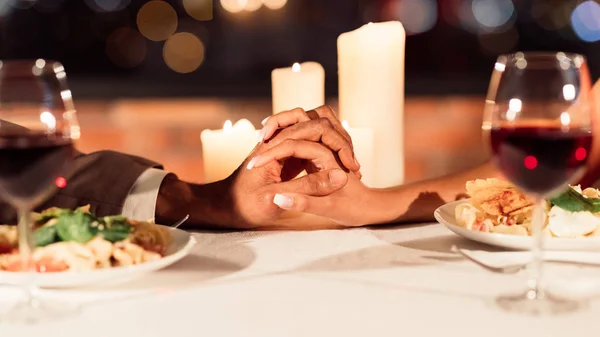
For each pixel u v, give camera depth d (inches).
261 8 217.5
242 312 40.0
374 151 63.6
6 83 41.4
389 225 56.8
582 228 48.1
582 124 40.5
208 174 61.7
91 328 38.4
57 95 41.9
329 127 54.9
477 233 48.9
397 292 42.4
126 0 212.7
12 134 40.4
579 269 45.8
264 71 219.5
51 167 41.0
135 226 46.6
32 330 38.2
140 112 172.2
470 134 156.3
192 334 37.7
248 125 61.6
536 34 214.1
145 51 214.1
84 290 42.8
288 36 220.1
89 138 157.4
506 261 47.2
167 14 210.2
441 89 201.0
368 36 62.7
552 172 40.3
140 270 42.9
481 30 214.4
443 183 59.6
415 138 153.9
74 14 214.4
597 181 69.6
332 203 54.1
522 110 40.8
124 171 57.9
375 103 63.1
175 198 57.0
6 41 216.7
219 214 55.4
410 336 37.4
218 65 217.5
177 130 162.9
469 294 42.0
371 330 38.0
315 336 37.4
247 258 48.3
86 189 57.6
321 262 47.5
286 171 56.6
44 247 43.5
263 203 54.4
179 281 44.1
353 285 43.5
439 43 217.0
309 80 64.8
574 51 211.9
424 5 213.5
